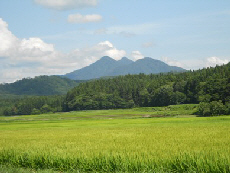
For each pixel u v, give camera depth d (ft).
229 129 110.32
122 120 225.76
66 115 358.43
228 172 43.11
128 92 625.00
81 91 654.94
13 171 49.34
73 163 52.70
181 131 107.24
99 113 388.37
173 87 522.47
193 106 354.33
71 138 94.84
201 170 44.47
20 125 196.34
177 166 46.88
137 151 58.54
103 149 63.26
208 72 519.19
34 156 57.21
